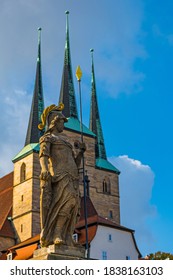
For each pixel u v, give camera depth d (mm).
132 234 70812
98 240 67250
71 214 12625
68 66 112750
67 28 116250
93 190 105375
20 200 101188
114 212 107438
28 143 104625
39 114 108125
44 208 12461
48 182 12539
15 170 105062
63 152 12922
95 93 123938
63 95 109250
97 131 117812
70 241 12492
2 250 96562
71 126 104000
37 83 111750
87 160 106188
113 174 110625
